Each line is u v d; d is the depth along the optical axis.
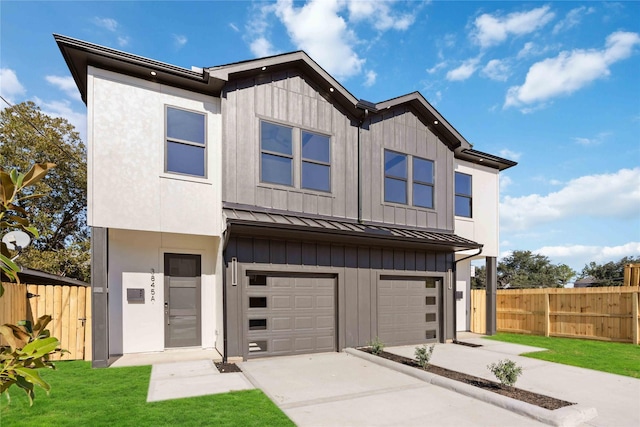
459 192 13.36
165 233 8.96
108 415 4.55
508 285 45.84
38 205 20.20
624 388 6.36
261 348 8.37
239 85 8.65
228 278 8.02
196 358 7.99
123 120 7.74
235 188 8.38
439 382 6.26
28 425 4.22
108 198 7.46
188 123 8.44
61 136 20.31
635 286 11.55
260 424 4.34
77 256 19.23
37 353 1.67
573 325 12.48
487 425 4.61
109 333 8.28
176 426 4.23
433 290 11.15
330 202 9.62
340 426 4.47
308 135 9.52
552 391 6.12
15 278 1.74
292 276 8.86
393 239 9.18
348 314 9.38
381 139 10.66
